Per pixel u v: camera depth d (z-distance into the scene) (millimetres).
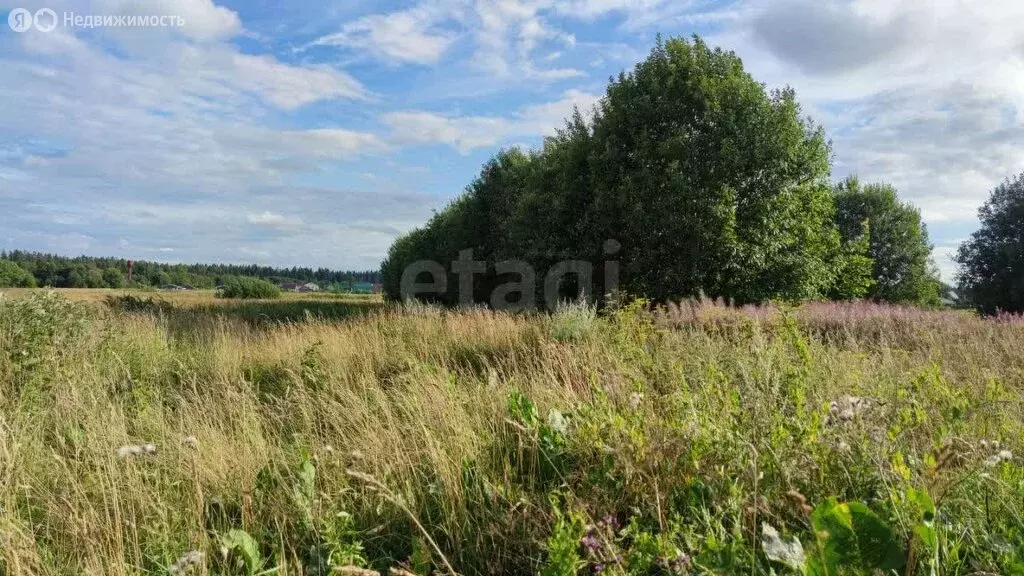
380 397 4520
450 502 2734
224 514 2850
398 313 11945
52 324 6586
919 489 2090
